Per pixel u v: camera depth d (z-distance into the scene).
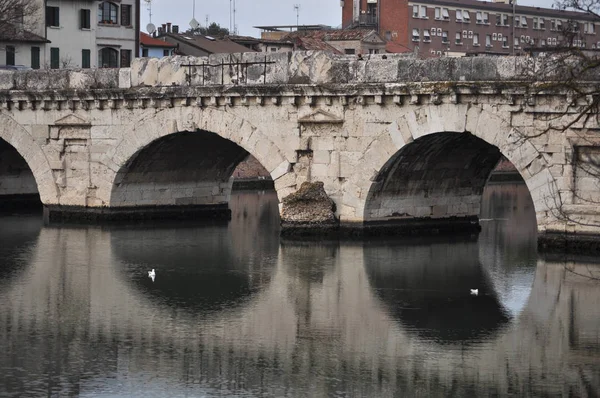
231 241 92.50
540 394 54.09
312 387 55.38
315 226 89.62
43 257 84.75
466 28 166.62
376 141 86.12
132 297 71.94
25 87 101.62
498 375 56.62
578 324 64.88
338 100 87.25
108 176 98.56
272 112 90.19
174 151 99.12
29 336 63.25
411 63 84.38
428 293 72.50
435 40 165.38
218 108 92.44
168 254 86.19
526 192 140.12
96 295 72.38
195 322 66.00
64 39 142.75
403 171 88.38
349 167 87.81
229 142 101.50
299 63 89.31
